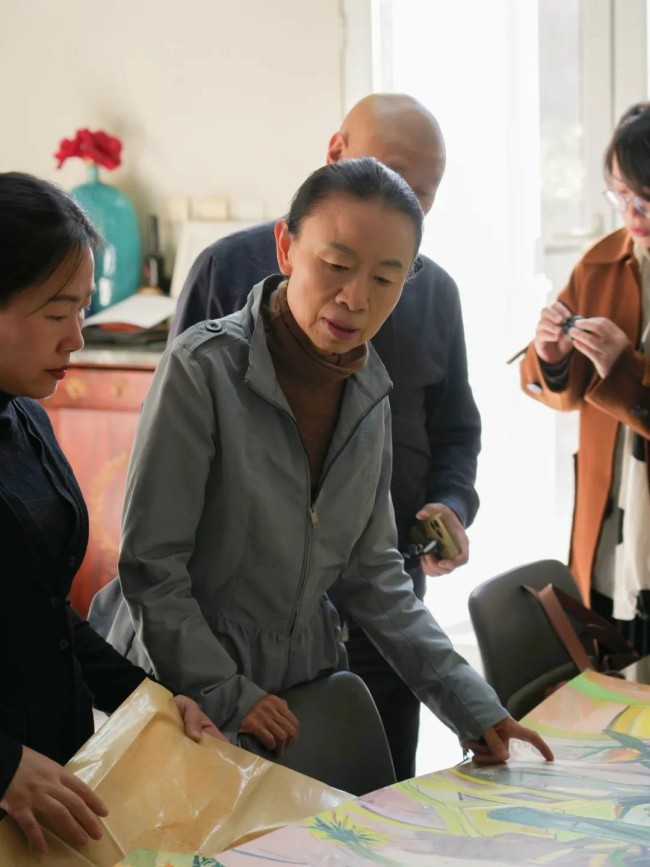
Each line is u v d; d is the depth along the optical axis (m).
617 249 2.45
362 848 1.12
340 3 3.54
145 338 3.62
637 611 2.38
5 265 1.14
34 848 1.04
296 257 1.38
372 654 2.11
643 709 1.64
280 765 1.30
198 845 1.13
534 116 3.42
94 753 1.17
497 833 1.18
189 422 1.43
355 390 1.52
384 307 1.38
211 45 3.70
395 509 2.15
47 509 1.29
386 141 1.91
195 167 3.78
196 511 1.44
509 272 3.53
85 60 3.86
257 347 1.45
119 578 1.45
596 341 2.29
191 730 1.25
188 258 3.74
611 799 1.29
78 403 3.61
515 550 3.66
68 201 1.20
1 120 4.00
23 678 1.22
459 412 2.22
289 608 1.53
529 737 1.45
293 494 1.48
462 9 3.45
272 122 3.67
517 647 1.93
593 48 3.32
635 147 2.17
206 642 1.40
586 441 2.46
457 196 3.54
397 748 2.18
